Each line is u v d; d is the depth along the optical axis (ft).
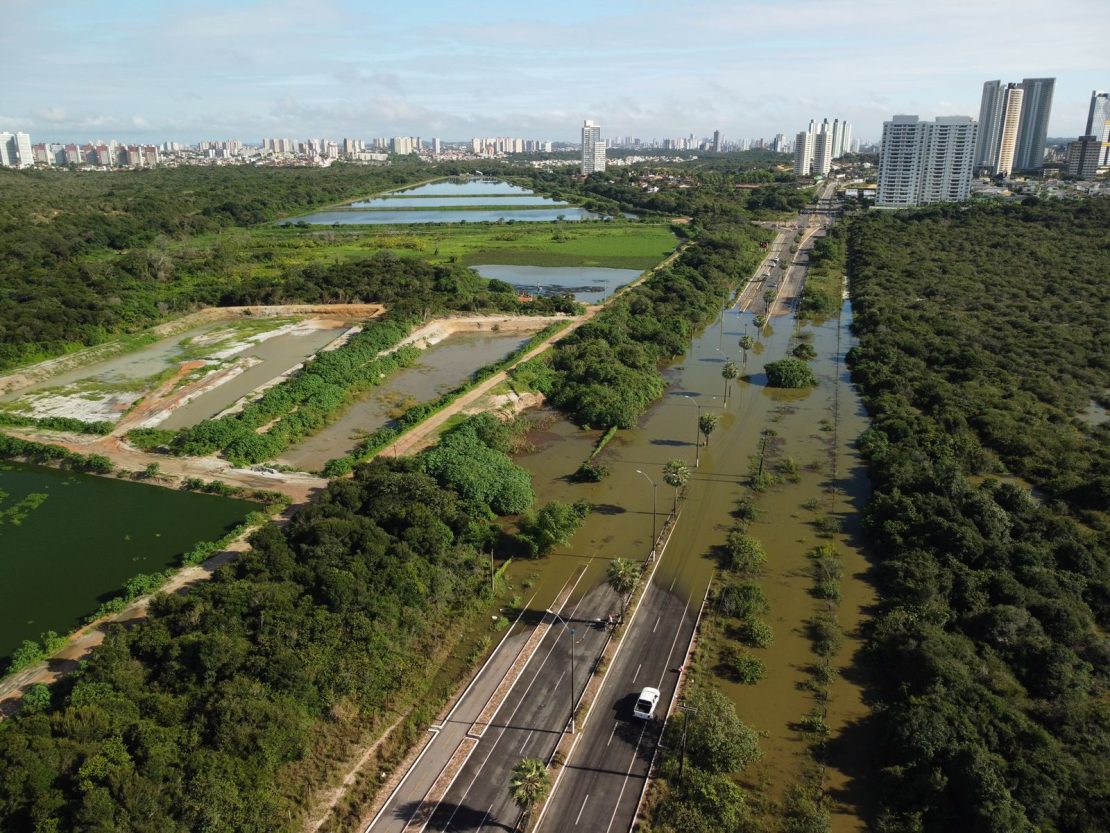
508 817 193.36
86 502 347.56
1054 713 215.72
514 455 412.16
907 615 261.03
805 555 313.12
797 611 276.21
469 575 288.30
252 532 318.45
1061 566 285.23
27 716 203.10
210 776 183.01
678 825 188.14
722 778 197.06
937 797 188.24
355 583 257.55
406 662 242.99
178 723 200.75
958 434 413.80
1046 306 646.74
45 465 384.06
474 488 336.29
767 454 413.39
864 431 444.96
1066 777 189.06
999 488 339.36
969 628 256.52
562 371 532.73
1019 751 198.80
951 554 290.76
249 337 629.10
